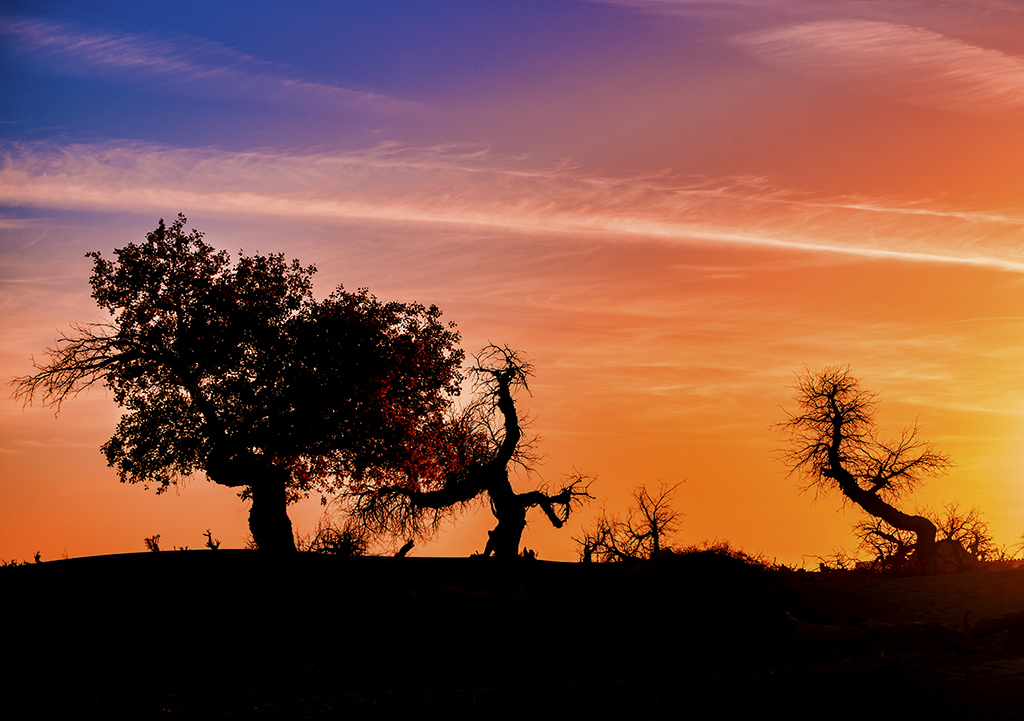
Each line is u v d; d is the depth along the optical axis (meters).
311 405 35.22
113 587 28.73
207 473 35.84
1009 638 22.67
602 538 44.31
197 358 34.66
